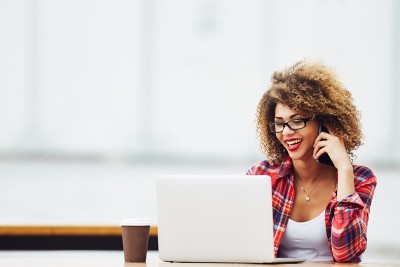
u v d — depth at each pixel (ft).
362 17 52.85
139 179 59.93
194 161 60.64
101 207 47.03
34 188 53.88
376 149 58.13
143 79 60.70
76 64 59.72
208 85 59.72
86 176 59.52
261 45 55.67
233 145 60.95
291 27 53.16
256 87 58.03
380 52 53.62
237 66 58.08
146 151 61.11
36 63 58.95
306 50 50.21
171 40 59.41
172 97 60.59
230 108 59.52
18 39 57.77
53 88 59.47
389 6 53.06
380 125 57.16
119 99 60.54
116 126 60.29
